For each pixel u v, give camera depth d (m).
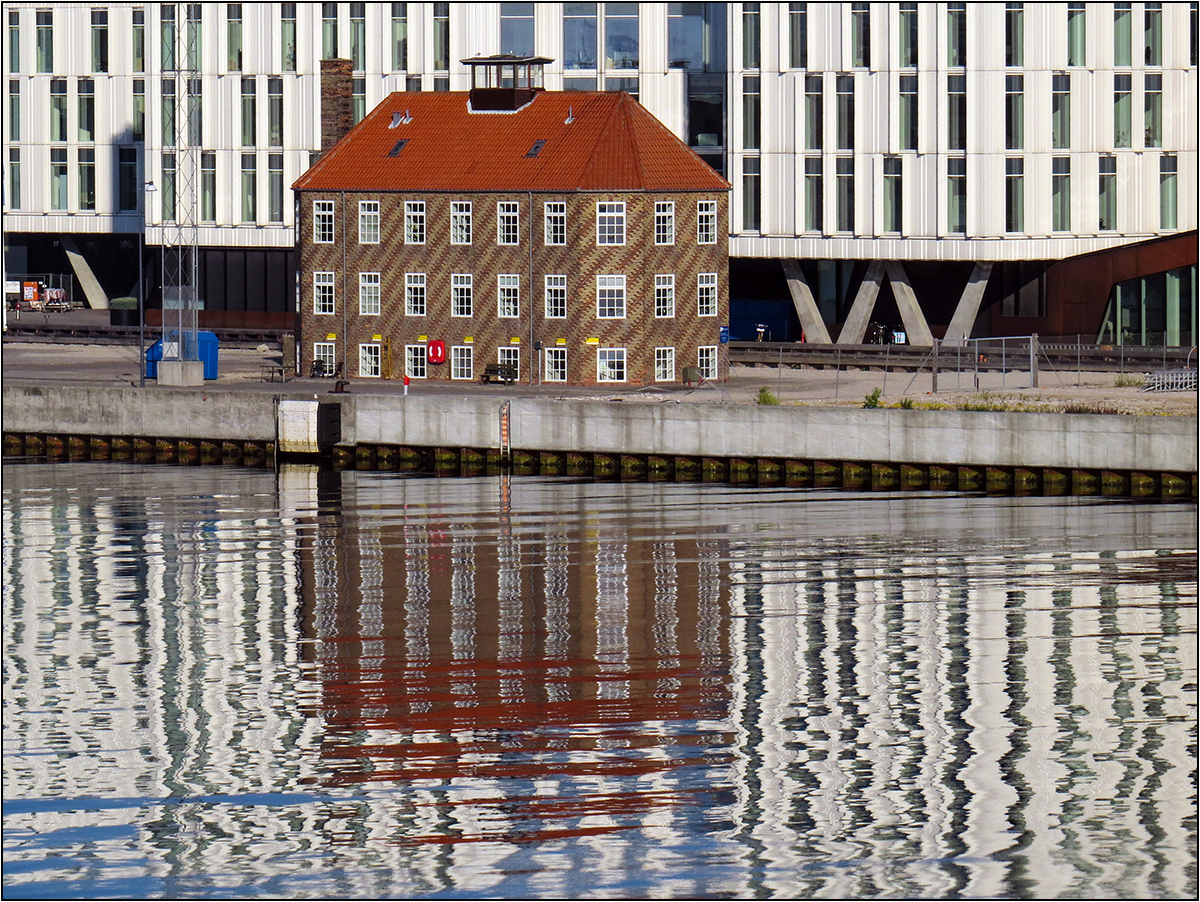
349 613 194.38
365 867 129.62
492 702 162.88
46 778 144.75
